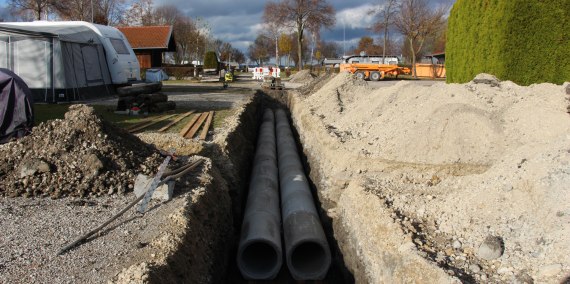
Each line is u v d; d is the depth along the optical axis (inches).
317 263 283.0
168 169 274.1
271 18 1895.9
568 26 365.7
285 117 722.2
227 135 406.3
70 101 675.4
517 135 279.3
